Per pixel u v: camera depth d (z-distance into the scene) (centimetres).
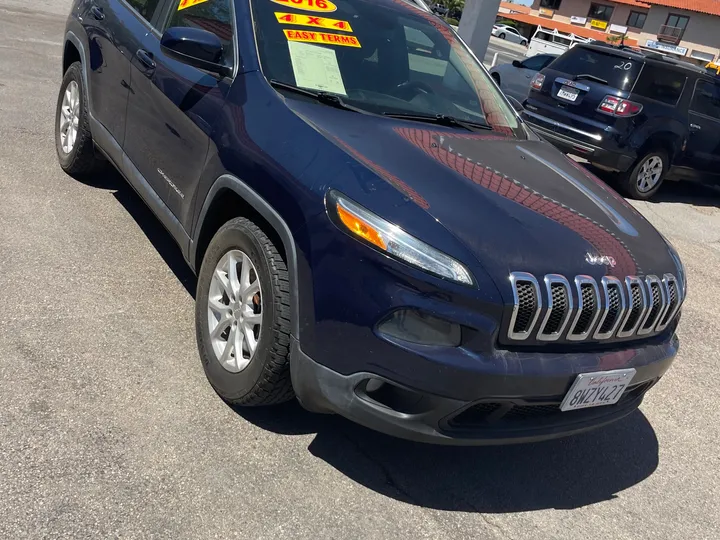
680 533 293
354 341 240
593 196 324
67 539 216
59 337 316
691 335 509
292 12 348
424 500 274
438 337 235
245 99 304
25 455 244
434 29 414
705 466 348
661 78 849
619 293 265
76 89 483
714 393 427
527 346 249
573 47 901
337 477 273
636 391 305
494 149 334
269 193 268
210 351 302
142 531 226
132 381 298
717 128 912
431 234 241
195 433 277
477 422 254
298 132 277
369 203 245
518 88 1276
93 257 397
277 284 262
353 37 361
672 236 762
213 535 231
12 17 1134
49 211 440
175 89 344
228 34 333
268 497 254
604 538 278
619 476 324
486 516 274
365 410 245
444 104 367
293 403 311
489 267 240
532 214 276
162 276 395
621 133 840
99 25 445
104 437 262
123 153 400
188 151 326
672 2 5350
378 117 320
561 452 332
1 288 343
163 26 382
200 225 314
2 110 630
